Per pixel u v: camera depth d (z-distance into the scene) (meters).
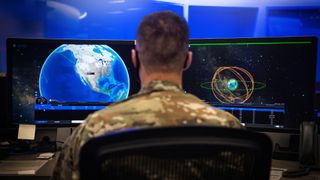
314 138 1.41
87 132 0.68
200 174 0.65
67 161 0.71
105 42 1.57
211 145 0.63
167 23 0.75
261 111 1.51
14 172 1.33
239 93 1.53
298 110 1.46
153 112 0.68
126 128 0.66
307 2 2.62
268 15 2.65
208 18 2.65
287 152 1.53
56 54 1.55
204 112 0.71
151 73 0.75
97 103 1.59
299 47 1.44
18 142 1.63
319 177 1.32
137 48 0.77
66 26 2.54
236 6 2.64
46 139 1.68
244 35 2.67
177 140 0.61
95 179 0.62
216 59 1.54
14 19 2.47
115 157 0.61
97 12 2.55
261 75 1.49
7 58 1.53
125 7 2.56
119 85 1.59
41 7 2.49
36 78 1.56
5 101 1.63
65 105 1.58
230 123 0.71
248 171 0.68
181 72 0.77
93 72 1.58
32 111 1.57
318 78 2.23
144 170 0.63
